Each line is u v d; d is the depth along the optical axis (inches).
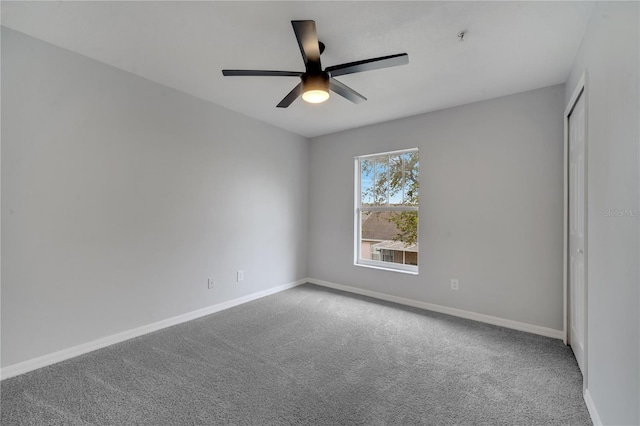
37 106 81.3
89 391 71.4
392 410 65.2
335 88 84.7
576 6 65.5
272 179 157.0
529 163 108.8
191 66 96.4
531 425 60.6
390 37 78.6
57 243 85.0
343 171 165.8
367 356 89.6
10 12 70.0
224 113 132.0
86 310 90.8
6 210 76.7
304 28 60.4
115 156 97.3
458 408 65.9
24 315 79.4
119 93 98.0
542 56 86.4
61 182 85.7
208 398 69.2
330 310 130.6
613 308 53.0
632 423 45.6
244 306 135.9
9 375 76.7
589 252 66.9
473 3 65.6
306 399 69.1
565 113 97.3
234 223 137.2
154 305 107.7
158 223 109.0
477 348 94.7
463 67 93.4
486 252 117.7
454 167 126.0
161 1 66.1
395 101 121.3
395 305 137.9
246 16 71.2
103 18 72.4
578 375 78.8
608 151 56.0
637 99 44.6
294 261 171.8
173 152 113.4
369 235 159.5
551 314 104.1
